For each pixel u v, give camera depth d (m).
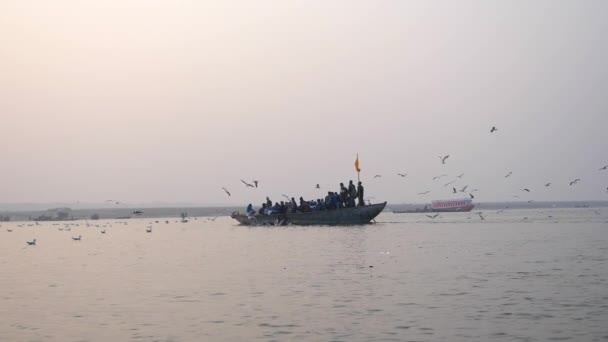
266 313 23.02
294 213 95.44
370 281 30.59
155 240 70.69
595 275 31.36
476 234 68.12
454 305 23.81
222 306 24.52
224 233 82.50
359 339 19.03
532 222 104.44
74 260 45.56
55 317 22.91
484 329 19.94
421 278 31.28
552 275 31.56
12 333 20.52
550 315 21.72
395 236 65.50
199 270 36.72
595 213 185.12
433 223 102.62
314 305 24.41
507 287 27.84
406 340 18.83
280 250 50.22
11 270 38.78
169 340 19.39
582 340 18.44
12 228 124.44
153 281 32.06
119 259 45.66
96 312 23.73
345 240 60.00
